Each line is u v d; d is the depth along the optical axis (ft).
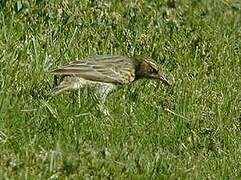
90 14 76.54
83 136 55.98
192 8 86.58
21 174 49.47
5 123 55.62
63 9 75.56
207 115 65.05
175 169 54.08
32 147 52.54
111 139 56.39
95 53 71.41
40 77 63.36
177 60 74.02
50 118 57.11
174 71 71.92
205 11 88.22
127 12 79.10
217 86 70.59
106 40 73.31
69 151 52.70
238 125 65.36
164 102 65.16
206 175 56.24
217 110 66.18
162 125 60.95
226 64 75.77
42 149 52.24
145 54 74.02
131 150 54.85
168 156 56.44
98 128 57.26
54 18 74.28
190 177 54.08
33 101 58.80
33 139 53.52
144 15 80.07
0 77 60.70
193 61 74.28
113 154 53.21
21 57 65.62
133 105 63.10
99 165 51.78
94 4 78.13
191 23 83.30
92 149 53.36
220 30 83.97
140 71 66.28
